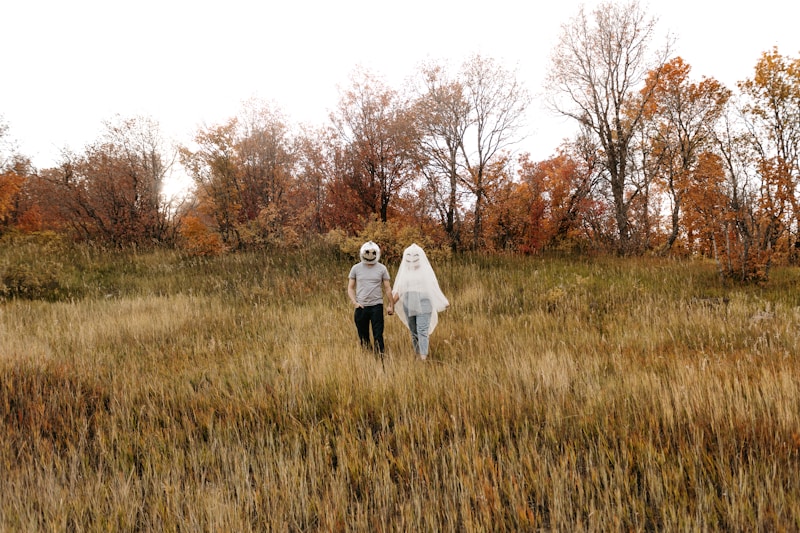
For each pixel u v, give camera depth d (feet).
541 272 38.58
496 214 51.62
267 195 57.41
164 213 59.57
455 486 8.64
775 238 33.09
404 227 47.96
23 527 7.58
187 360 17.79
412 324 18.13
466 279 35.81
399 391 13.17
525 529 7.74
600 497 8.17
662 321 21.59
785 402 10.68
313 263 43.93
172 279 38.58
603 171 62.28
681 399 11.58
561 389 12.88
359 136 55.42
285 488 8.80
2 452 10.36
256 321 24.88
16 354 16.31
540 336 20.31
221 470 10.09
